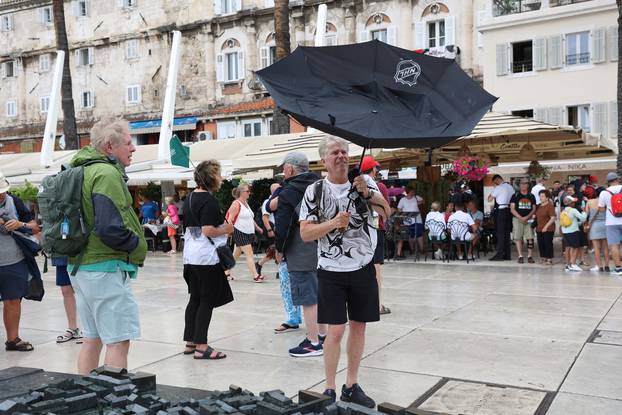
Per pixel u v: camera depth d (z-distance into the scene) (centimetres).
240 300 927
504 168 2500
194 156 1994
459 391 485
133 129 3616
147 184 2314
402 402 462
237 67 3366
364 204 418
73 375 312
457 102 366
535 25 2638
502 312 795
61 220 395
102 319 405
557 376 520
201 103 3462
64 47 2738
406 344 634
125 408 241
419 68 369
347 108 351
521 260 1375
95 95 3775
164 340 673
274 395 246
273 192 1005
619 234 1173
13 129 4075
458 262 1416
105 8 3719
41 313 850
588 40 2536
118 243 391
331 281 421
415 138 341
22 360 609
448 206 1482
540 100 2645
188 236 598
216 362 582
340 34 3086
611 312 787
